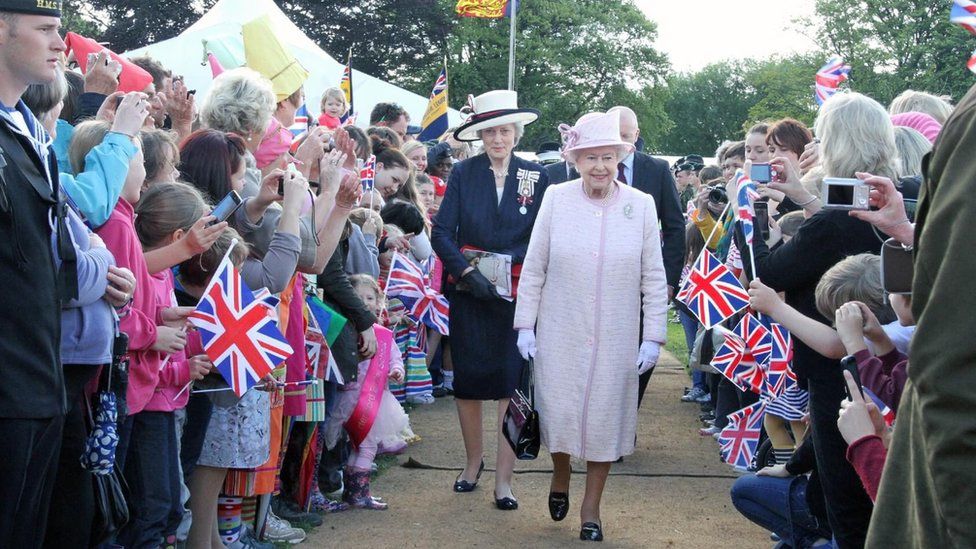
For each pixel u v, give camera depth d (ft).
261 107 16.26
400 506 18.60
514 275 19.66
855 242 12.86
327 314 16.79
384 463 21.67
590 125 17.04
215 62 23.75
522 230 19.79
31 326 9.55
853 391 10.27
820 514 13.50
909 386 7.08
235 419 13.89
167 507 12.15
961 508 5.91
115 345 10.82
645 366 17.06
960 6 11.46
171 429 12.46
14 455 9.40
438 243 19.69
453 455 22.44
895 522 6.98
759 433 18.70
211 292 12.51
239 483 14.71
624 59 161.07
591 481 17.13
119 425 11.15
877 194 10.43
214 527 14.37
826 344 12.04
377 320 18.84
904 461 7.06
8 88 10.17
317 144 16.63
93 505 10.95
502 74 150.51
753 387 18.40
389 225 23.24
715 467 22.02
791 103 141.79
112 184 11.46
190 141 14.85
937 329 6.06
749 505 14.55
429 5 148.77
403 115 34.68
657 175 22.56
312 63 43.32
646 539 17.04
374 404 18.15
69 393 10.59
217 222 13.24
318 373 16.72
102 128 12.50
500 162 20.11
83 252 10.54
